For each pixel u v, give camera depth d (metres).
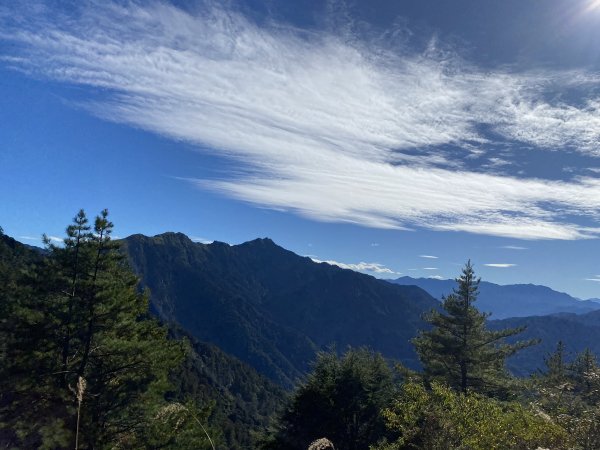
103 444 14.87
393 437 17.47
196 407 17.36
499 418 8.05
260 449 20.23
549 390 10.11
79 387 5.35
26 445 15.17
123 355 16.69
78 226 17.62
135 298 18.73
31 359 15.55
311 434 19.08
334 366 20.36
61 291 17.39
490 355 23.72
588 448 7.36
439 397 8.91
